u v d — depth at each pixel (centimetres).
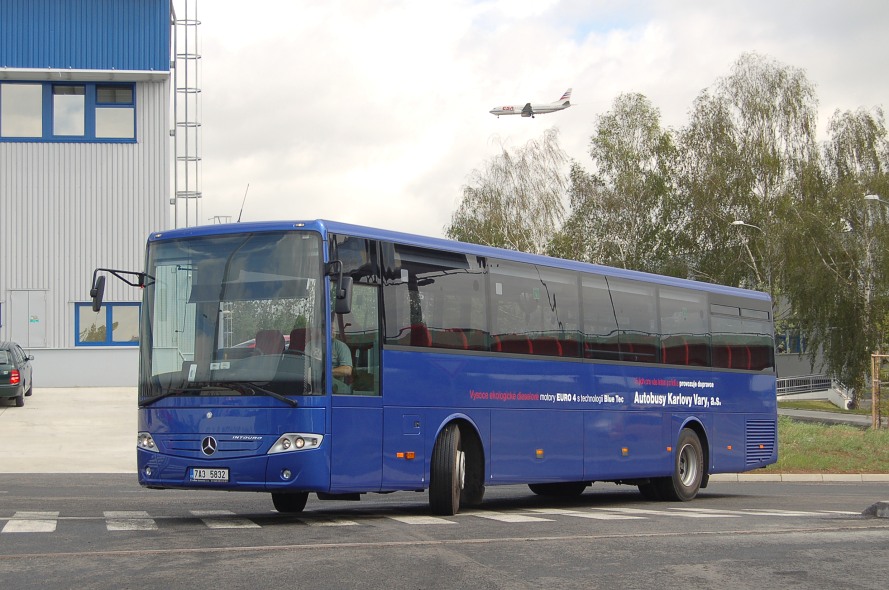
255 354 1218
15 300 4362
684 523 1267
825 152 6309
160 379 1242
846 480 2612
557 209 7050
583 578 825
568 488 1948
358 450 1247
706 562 916
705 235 6481
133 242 4416
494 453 1462
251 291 1241
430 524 1216
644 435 1770
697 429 1930
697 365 1920
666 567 884
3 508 1393
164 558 898
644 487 1911
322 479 1196
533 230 7006
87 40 4359
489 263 1494
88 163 4412
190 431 1217
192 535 1069
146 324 1269
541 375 1557
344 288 1199
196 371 1229
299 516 1334
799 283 5891
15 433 2917
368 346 1280
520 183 7062
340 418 1223
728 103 6519
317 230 1239
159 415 1234
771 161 6259
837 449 2947
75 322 4381
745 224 6022
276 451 1190
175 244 1281
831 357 5984
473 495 1440
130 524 1183
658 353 1823
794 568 888
